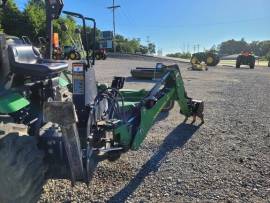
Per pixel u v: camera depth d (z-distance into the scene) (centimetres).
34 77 421
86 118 448
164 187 479
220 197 453
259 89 1495
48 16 559
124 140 494
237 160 578
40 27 2448
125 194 456
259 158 587
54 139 370
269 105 1072
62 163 370
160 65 748
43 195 438
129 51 9525
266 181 500
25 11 2686
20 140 334
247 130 760
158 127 770
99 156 458
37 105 432
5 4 573
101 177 498
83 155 395
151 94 595
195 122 820
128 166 540
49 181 472
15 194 317
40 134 376
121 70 2297
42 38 601
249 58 3712
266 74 2570
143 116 545
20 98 386
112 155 484
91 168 411
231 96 1257
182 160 575
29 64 397
